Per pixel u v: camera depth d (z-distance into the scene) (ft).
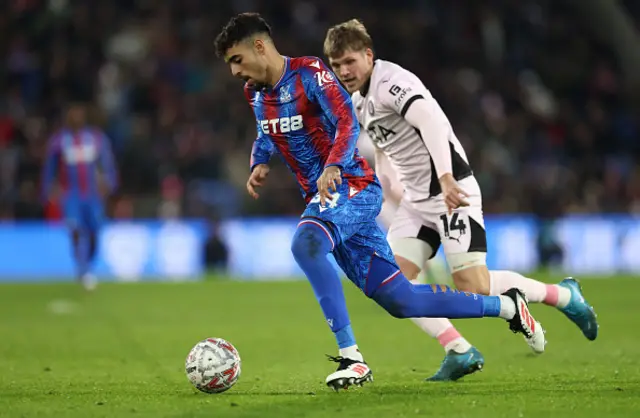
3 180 232.32
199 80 264.93
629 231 228.63
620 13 294.66
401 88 69.87
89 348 98.43
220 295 171.63
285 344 100.37
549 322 120.57
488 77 281.13
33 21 262.47
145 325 123.85
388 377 72.28
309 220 61.00
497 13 293.43
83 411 55.06
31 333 114.73
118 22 272.72
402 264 73.51
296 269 223.92
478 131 262.47
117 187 238.48
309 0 283.38
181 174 238.27
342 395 60.08
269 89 62.85
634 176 256.73
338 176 58.95
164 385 67.82
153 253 220.02
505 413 52.16
